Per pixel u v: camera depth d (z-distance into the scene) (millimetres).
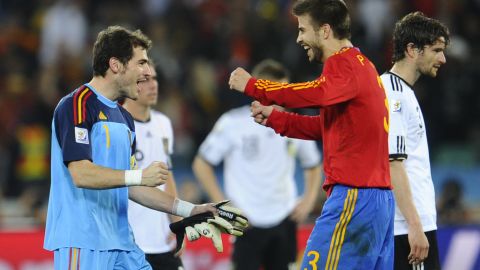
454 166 46125
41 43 55969
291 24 53562
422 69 21406
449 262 32219
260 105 20328
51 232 19094
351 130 18438
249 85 18562
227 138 29531
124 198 19703
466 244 32312
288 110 30000
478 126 49719
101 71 19250
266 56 51500
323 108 18844
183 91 52406
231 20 55500
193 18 57000
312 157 29859
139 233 24062
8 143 47531
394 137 20562
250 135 29266
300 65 50250
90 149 18688
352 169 18500
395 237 21125
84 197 18969
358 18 52281
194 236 19562
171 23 56344
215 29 55469
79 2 56938
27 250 31312
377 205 18562
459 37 53062
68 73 52781
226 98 49656
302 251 32719
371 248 18625
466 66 50906
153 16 57469
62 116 18703
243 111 29609
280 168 29328
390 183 19141
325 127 19000
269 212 29203
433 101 49156
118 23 56750
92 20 57281
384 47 51219
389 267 19266
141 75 19375
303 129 20188
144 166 24375
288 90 18203
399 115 20812
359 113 18359
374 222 18547
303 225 35531
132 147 20328
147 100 24234
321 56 18984
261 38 52562
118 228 19547
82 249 18844
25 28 57375
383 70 48875
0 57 54500
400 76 21422
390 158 20453
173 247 24609
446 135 49406
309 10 18766
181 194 37094
